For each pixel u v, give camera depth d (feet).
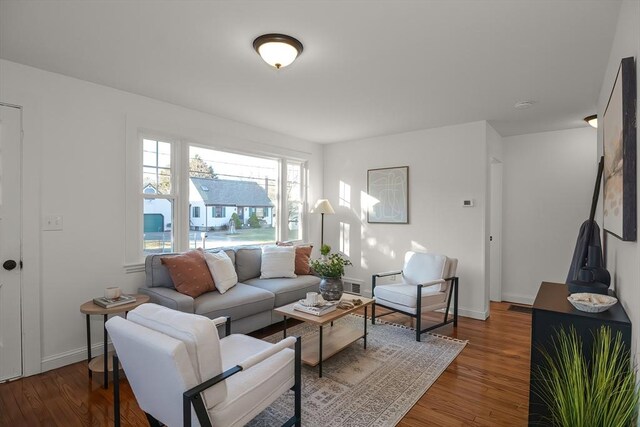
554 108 11.53
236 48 7.45
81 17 6.27
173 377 4.44
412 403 7.32
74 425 6.52
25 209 8.34
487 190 13.23
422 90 9.94
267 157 15.39
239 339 6.96
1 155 8.03
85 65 8.35
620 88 5.33
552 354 5.73
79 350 9.25
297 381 6.11
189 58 7.93
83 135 9.30
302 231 17.02
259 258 13.37
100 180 9.64
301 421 6.68
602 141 8.91
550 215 14.93
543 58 7.84
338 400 7.43
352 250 16.83
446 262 12.26
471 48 7.38
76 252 9.20
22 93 8.28
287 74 8.82
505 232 15.96
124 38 7.05
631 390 4.10
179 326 4.70
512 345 10.54
